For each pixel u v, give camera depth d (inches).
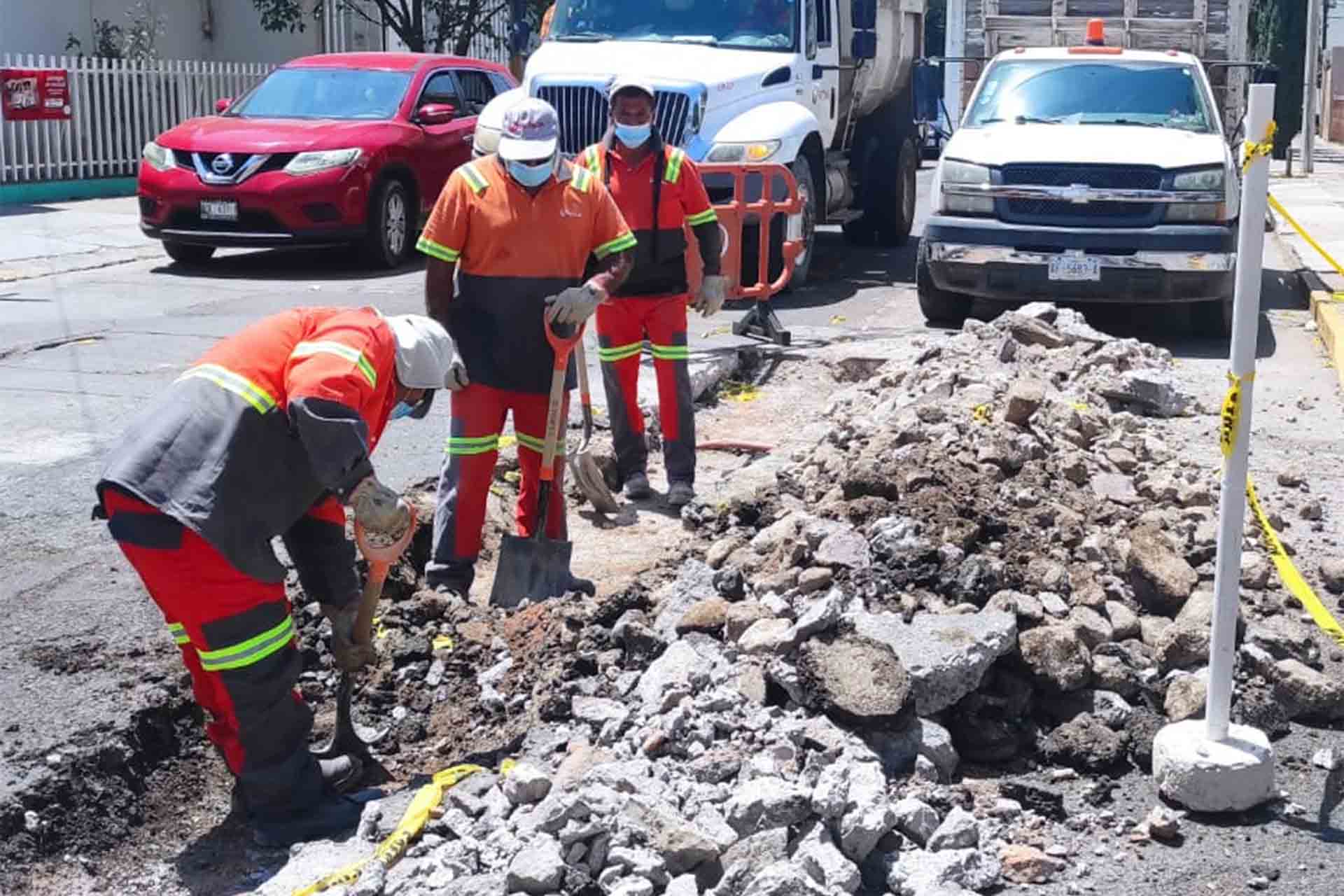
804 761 165.9
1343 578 223.1
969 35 599.5
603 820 150.6
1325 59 1688.0
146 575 157.9
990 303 489.4
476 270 224.7
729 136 460.8
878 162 634.2
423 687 202.8
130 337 426.6
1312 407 340.8
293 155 559.2
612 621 207.3
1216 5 563.8
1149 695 189.6
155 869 166.7
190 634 161.8
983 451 251.0
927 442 261.0
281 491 159.6
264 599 161.9
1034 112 458.6
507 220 221.5
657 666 184.1
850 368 386.0
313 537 176.7
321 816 169.6
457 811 162.4
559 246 223.1
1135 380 323.9
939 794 164.6
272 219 557.3
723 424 342.6
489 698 195.5
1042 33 589.3
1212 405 336.8
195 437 155.6
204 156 562.3
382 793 175.3
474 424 227.9
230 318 461.7
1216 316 432.8
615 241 228.4
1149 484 250.4
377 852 157.8
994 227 420.5
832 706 170.4
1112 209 415.2
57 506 271.1
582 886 145.9
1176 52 495.2
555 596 220.7
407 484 285.4
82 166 777.6
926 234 435.5
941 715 178.9
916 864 150.2
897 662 174.2
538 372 227.0
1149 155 414.6
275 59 922.7
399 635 211.8
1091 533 224.4
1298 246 605.3
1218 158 414.0
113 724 184.5
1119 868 157.2
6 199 734.5
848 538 206.4
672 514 274.4
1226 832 164.6
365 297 511.5
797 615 191.6
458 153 622.2
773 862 145.7
